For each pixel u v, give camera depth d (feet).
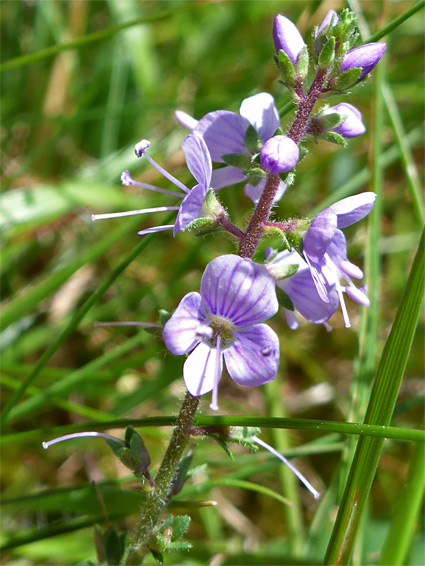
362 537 0.32
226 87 0.53
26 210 0.40
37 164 0.50
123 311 0.45
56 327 0.43
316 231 0.24
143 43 0.51
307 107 0.26
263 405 0.45
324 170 0.51
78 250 0.46
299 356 0.46
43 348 0.44
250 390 0.46
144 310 0.45
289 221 0.26
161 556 0.27
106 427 0.31
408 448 0.42
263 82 0.47
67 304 0.44
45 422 0.42
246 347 0.25
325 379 0.46
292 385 0.46
